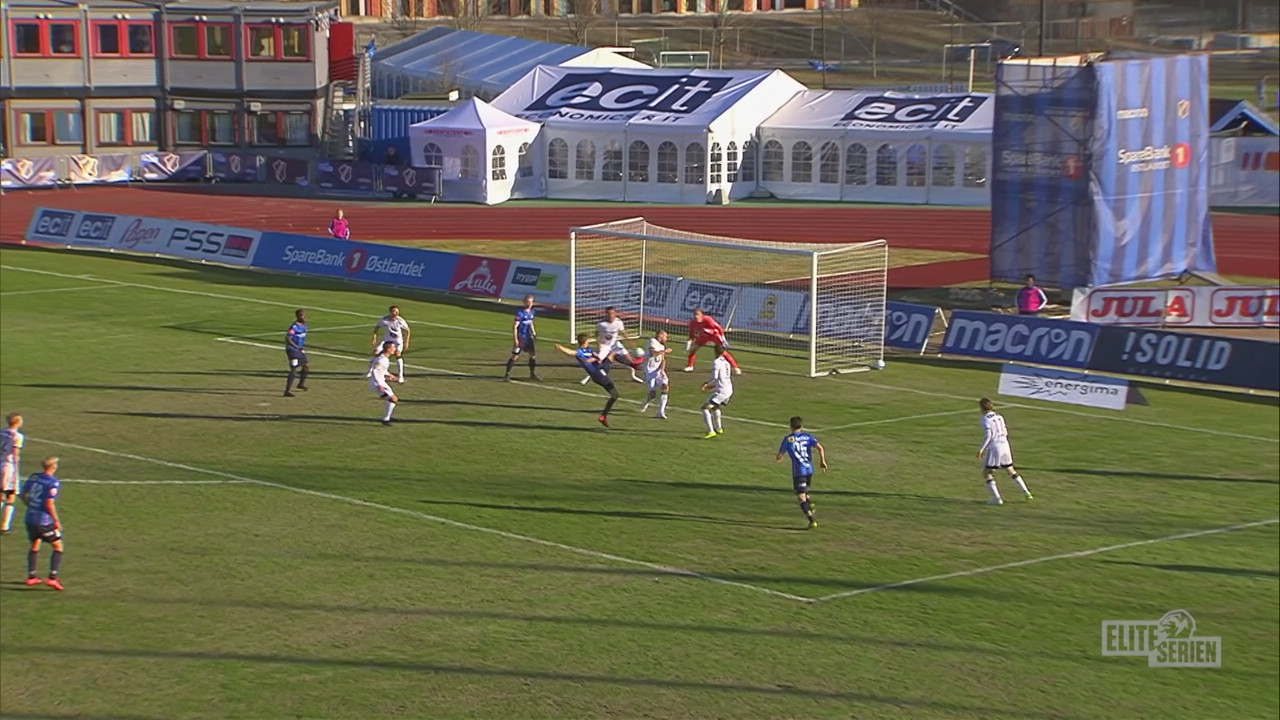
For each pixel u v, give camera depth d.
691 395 55.25
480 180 113.69
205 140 128.00
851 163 113.44
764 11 193.75
